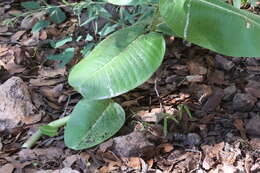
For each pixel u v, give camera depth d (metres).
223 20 0.89
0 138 1.03
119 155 0.98
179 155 0.98
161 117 1.04
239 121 1.04
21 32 1.33
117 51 0.96
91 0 1.23
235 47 0.88
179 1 0.90
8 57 1.24
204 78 1.16
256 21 0.90
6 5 1.44
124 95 1.11
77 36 1.29
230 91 1.11
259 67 1.18
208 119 1.05
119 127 0.99
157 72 1.17
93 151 0.99
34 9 1.37
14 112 1.05
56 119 1.08
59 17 1.33
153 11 1.10
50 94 1.13
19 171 0.96
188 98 1.10
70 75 0.95
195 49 1.23
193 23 0.88
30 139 1.01
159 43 0.96
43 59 1.24
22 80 1.14
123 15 1.19
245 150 0.99
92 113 1.00
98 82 0.92
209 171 0.95
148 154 0.98
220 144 1.00
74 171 0.91
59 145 1.01
